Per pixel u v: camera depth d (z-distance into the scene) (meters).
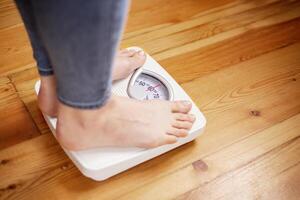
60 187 0.76
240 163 0.83
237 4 1.30
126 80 0.88
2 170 0.77
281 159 0.85
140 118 0.74
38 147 0.82
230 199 0.77
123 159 0.73
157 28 1.16
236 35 1.17
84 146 0.71
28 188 0.75
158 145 0.75
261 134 0.90
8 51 1.04
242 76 1.04
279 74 1.06
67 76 0.54
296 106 0.97
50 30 0.48
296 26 1.23
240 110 0.95
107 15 0.47
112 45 0.52
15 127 0.85
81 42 0.49
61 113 0.64
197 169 0.81
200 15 1.23
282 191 0.79
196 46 1.12
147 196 0.75
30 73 0.99
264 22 1.24
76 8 0.45
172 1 1.28
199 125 0.81
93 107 0.61
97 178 0.74
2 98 0.92
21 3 0.56
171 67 1.04
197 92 0.98
